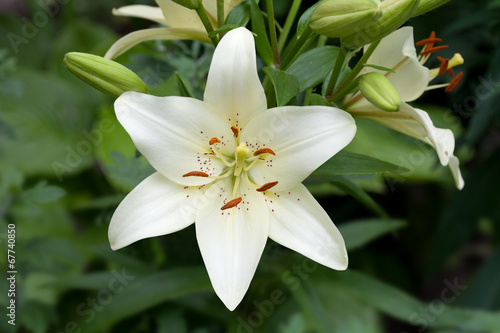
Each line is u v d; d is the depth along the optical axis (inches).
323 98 20.2
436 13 31.5
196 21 22.1
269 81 21.6
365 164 20.5
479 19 28.6
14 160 37.9
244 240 20.1
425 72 21.0
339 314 31.4
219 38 21.2
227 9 21.6
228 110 19.9
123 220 19.6
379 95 19.5
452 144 21.3
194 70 24.5
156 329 27.9
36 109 39.8
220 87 19.6
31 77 40.6
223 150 20.5
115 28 50.3
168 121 19.7
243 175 20.6
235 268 19.8
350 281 25.8
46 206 36.6
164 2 21.6
